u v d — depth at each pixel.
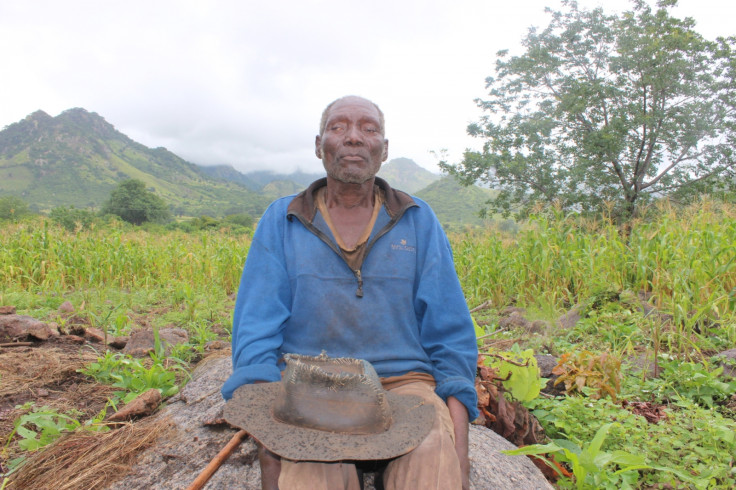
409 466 1.68
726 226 8.17
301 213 2.31
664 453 2.90
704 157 21.30
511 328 6.14
